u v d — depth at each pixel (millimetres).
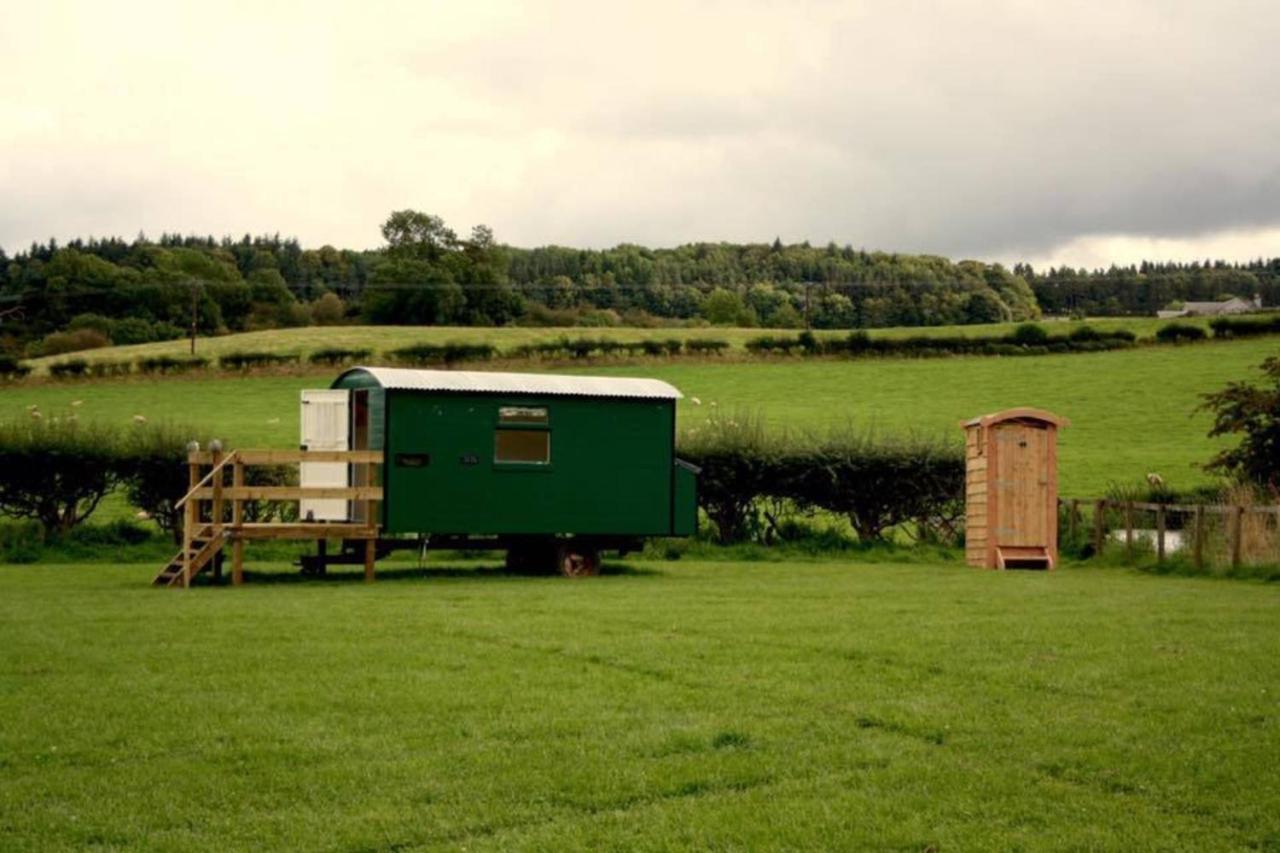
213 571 21828
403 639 13883
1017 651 12852
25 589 20109
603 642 13547
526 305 136000
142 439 28156
